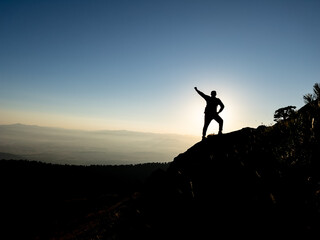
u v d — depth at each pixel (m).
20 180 105.12
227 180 5.82
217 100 12.41
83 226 19.89
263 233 3.25
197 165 9.07
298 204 3.33
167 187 8.88
